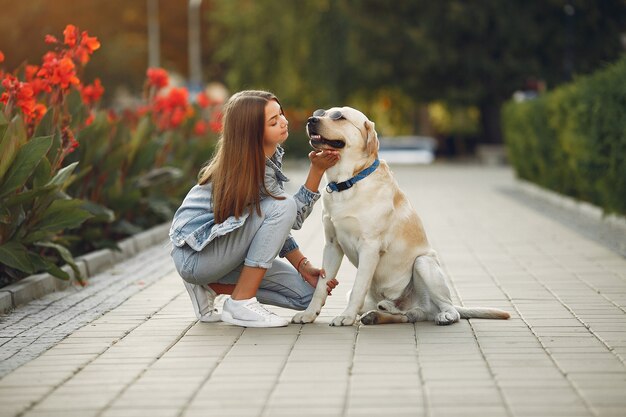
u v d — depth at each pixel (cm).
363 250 665
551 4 3888
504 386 510
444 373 538
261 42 4288
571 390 501
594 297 801
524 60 3922
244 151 659
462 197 2161
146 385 523
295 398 492
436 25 3894
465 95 3928
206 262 671
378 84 4119
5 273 866
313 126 652
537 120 2031
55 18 4009
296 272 709
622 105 1276
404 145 4388
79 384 528
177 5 5694
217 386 518
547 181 2038
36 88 1020
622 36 3981
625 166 1284
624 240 1250
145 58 4759
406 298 695
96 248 1066
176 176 1267
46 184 816
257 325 670
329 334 646
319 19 4172
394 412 465
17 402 494
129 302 800
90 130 1056
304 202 681
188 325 693
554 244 1211
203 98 1819
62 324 705
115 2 4675
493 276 934
